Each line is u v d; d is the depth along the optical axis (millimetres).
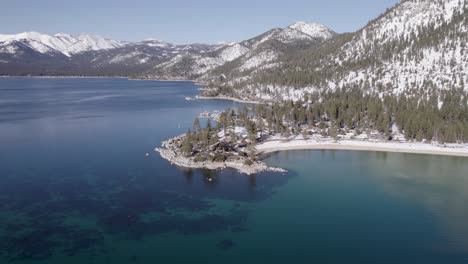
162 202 109438
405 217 99938
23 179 126875
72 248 83812
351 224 96125
